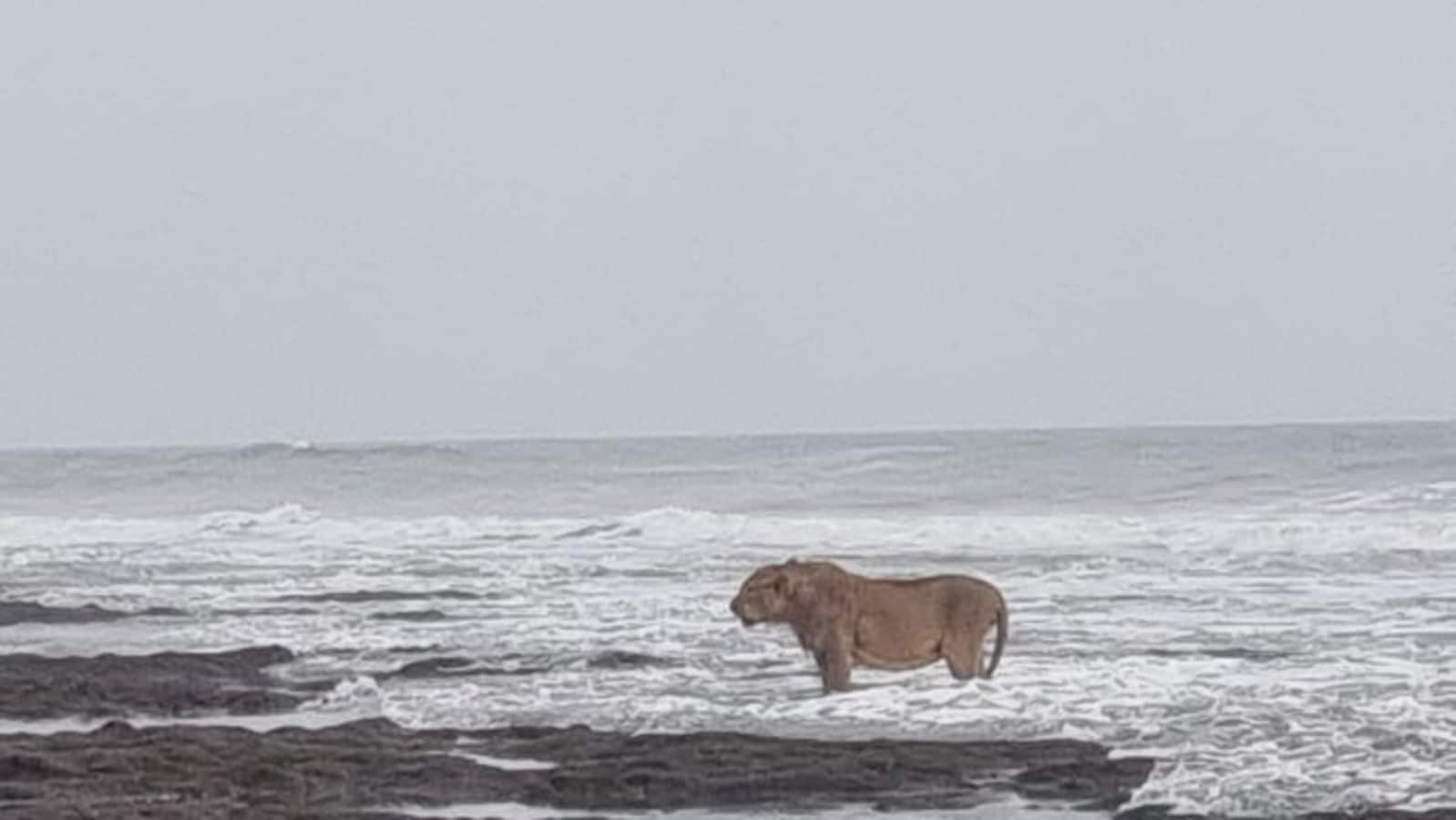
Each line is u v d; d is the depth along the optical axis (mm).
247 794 15711
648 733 17969
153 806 15219
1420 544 34875
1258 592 28625
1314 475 49188
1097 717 17812
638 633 25125
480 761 16938
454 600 30953
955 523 42188
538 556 39438
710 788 15555
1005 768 15969
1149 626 24594
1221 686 19188
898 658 19359
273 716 20391
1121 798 15008
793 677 21016
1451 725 16859
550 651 23812
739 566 35625
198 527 50594
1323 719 17312
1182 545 36469
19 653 25859
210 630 27828
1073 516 43594
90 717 20641
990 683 19297
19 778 16406
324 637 26328
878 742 17016
